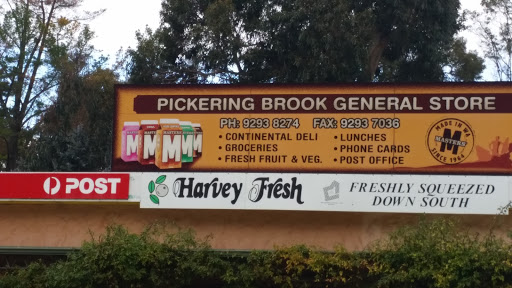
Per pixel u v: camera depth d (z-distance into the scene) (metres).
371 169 14.53
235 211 15.10
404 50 32.62
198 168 14.96
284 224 14.95
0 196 14.98
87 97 32.75
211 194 14.76
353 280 13.38
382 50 32.00
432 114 14.58
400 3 30.69
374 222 14.73
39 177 15.02
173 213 15.25
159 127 15.22
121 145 15.23
